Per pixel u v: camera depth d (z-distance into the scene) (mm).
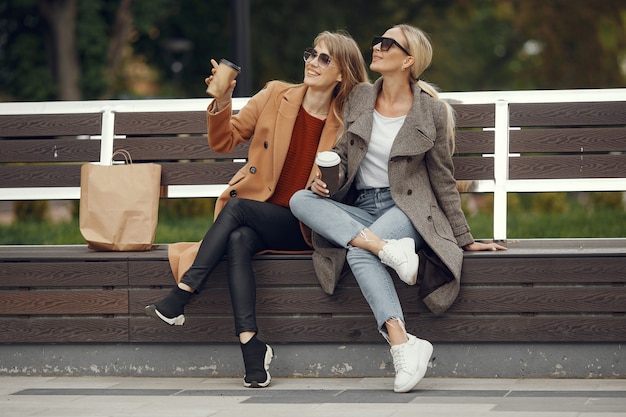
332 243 5805
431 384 5617
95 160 6848
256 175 6113
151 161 6820
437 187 5922
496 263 5672
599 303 5617
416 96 5930
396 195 5812
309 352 5891
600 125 6555
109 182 6336
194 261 5699
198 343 5965
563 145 6535
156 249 6418
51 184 6863
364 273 5539
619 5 28062
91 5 25828
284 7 28922
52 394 5504
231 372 5957
